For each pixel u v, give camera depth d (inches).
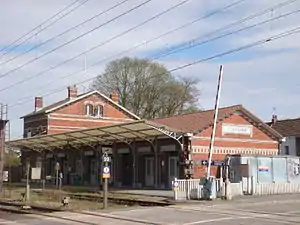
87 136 1555.1
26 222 703.1
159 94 2431.1
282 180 1272.1
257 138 1508.4
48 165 2107.5
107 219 702.5
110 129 1366.9
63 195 1306.6
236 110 1460.4
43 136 1686.8
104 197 888.3
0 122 1457.9
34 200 1184.2
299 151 1888.5
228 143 1432.1
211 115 1453.0
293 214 732.7
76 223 666.2
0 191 1396.4
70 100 2082.9
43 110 2114.9
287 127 1973.4
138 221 668.1
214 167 1368.1
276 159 1273.4
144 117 2431.1
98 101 2151.8
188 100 2460.6
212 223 630.5
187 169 1320.1
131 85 2429.9
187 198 1043.3
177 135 1328.7
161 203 973.2
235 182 1173.7
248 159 1227.2
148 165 1540.4
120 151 1622.8
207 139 1376.7
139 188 1467.8
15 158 2498.8
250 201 966.4
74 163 1930.4
